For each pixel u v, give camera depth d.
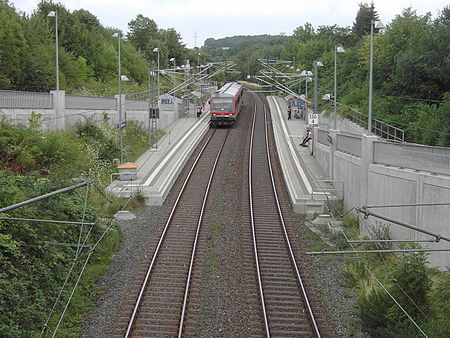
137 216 23.20
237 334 12.86
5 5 49.97
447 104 29.02
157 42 91.31
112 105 41.19
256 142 43.00
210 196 26.69
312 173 31.38
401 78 36.66
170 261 17.66
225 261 17.94
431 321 11.52
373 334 12.72
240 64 144.38
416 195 16.94
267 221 22.88
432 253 15.80
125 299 14.70
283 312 14.07
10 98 27.41
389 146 19.70
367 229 20.86
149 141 39.94
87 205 20.02
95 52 65.00
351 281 16.45
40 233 15.68
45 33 55.16
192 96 62.94
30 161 23.41
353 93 47.34
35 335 12.16
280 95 83.38
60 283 15.04
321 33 95.00
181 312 13.84
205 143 41.94
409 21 43.38
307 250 19.50
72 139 31.05
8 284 12.86
